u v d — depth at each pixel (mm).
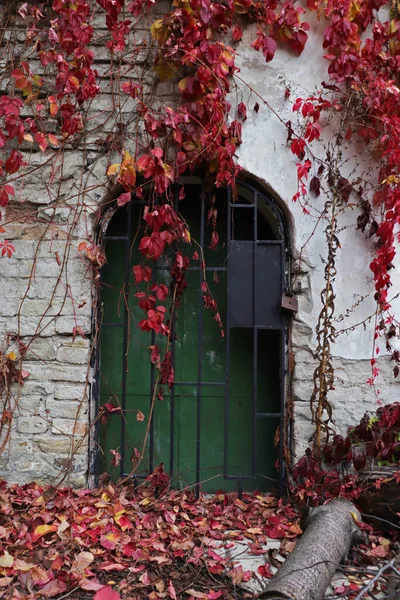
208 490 4125
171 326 3793
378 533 3293
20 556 2838
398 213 3576
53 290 3738
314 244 3799
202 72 3533
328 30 3713
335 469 3719
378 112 3666
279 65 3803
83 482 3711
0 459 3689
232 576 2738
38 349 3729
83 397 3709
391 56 3734
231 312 3830
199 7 3523
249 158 3789
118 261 4156
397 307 3797
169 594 2561
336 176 3699
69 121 3664
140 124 3750
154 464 4121
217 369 4168
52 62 3631
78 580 2617
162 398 3766
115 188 3803
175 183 3830
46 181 3752
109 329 4148
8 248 3637
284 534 3279
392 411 3635
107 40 3742
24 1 3725
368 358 3793
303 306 3803
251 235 4180
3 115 3627
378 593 2670
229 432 4164
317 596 2467
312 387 3775
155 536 3090
